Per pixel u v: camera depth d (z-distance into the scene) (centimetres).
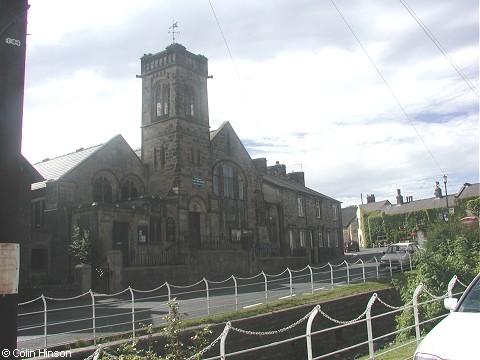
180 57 3634
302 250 4628
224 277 3294
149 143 3634
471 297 762
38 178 2506
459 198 7319
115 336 1223
